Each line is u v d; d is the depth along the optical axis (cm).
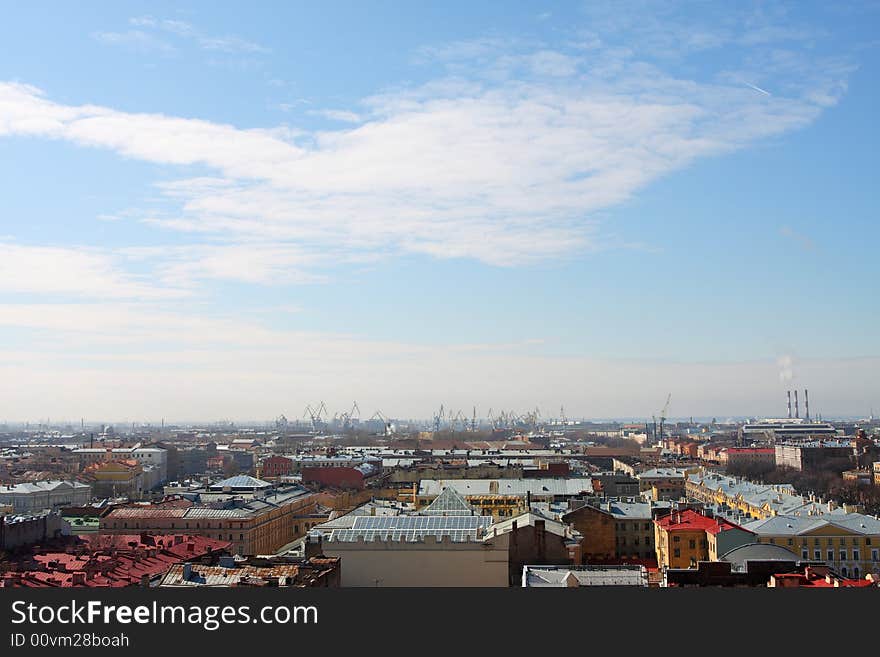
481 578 19062
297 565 17050
